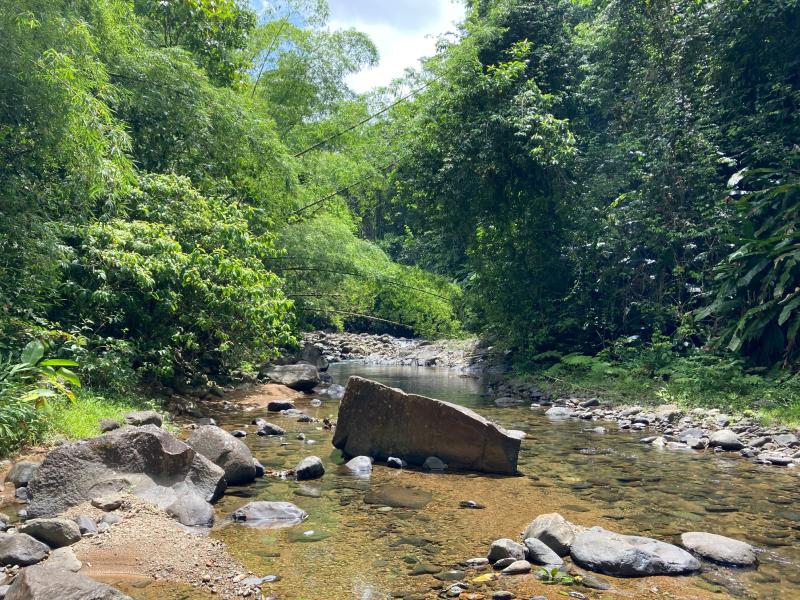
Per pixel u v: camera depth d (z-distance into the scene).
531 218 14.62
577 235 14.05
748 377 9.74
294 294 14.00
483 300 16.19
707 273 11.91
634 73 14.81
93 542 3.77
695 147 12.52
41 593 2.75
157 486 4.68
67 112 6.33
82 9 8.01
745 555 3.88
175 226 8.84
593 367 12.46
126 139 7.09
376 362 20.52
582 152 14.91
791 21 11.49
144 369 8.27
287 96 15.55
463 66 14.48
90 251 7.35
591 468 6.39
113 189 7.67
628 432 8.57
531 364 14.62
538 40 16.27
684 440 7.88
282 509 4.62
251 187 12.05
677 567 3.72
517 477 5.97
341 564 3.72
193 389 9.73
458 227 15.11
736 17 11.91
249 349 10.41
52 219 7.54
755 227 11.12
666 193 12.69
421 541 4.15
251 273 8.87
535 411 10.41
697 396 9.78
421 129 14.93
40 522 3.75
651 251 13.13
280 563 3.71
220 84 13.50
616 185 13.87
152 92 9.51
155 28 12.63
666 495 5.38
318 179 15.11
